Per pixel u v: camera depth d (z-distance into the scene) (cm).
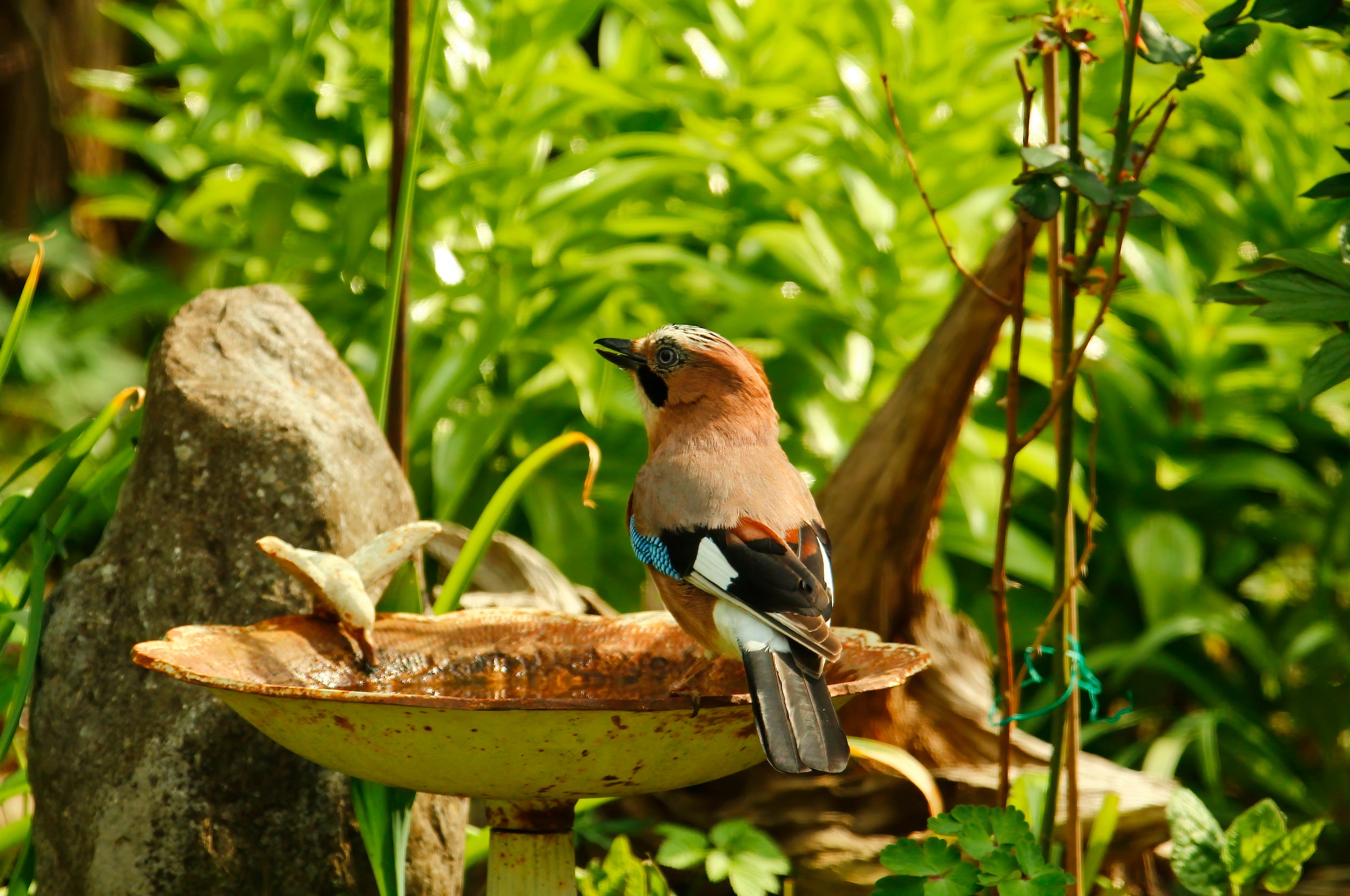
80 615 596
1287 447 1080
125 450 664
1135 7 551
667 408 591
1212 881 615
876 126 998
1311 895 826
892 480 764
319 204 1099
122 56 1986
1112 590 1120
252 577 593
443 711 426
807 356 986
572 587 838
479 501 1047
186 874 569
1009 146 1191
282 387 623
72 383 1606
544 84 1033
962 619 827
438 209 1031
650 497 546
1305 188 1061
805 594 485
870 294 1051
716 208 1145
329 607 554
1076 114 571
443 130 1026
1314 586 1052
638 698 441
